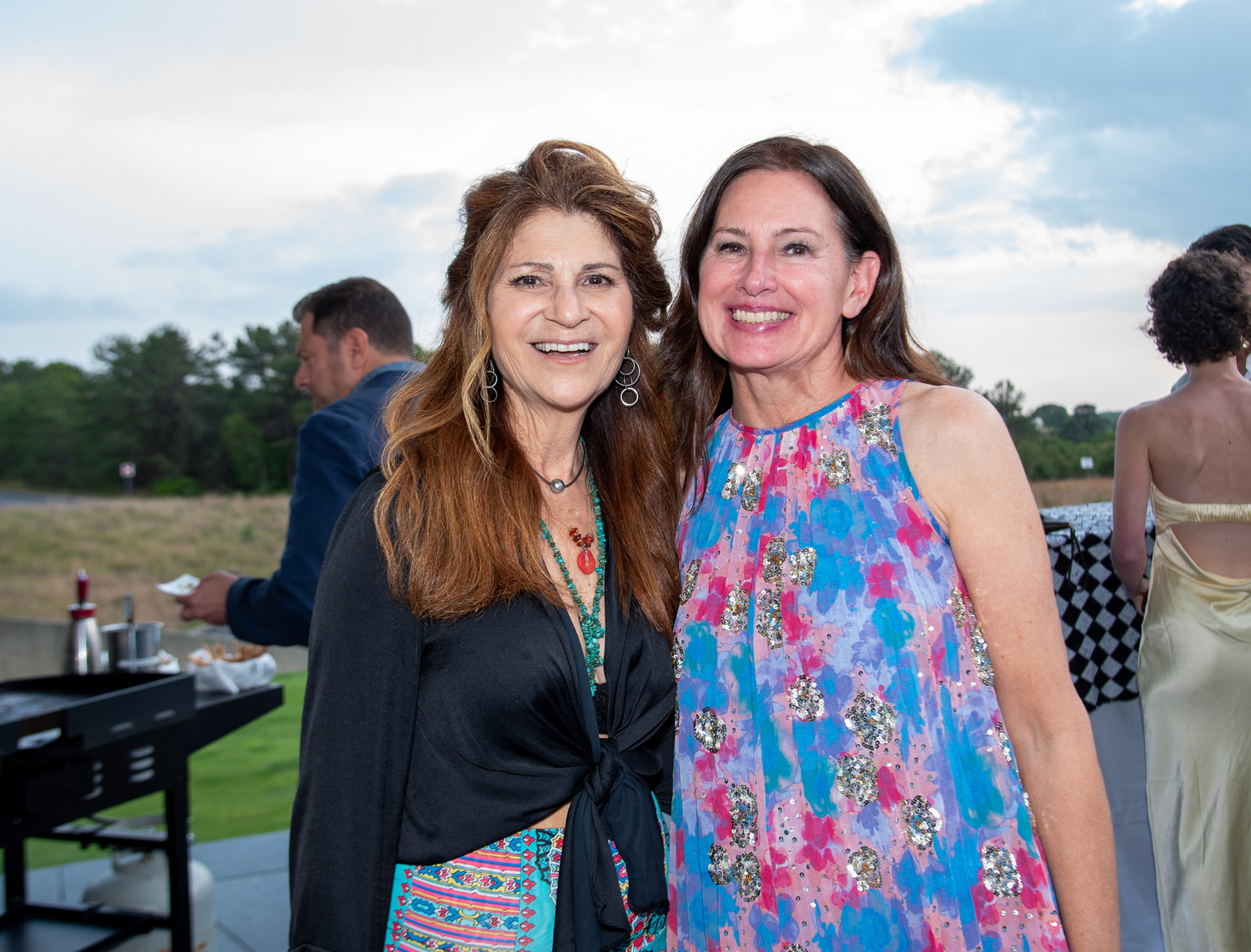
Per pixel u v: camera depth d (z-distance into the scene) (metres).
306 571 2.34
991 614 1.05
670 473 1.40
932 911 1.02
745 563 1.19
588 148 1.25
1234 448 1.96
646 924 1.20
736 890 1.12
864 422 1.16
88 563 21.61
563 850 1.11
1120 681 2.30
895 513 1.10
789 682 1.10
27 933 2.21
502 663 1.11
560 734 1.13
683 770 1.20
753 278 1.14
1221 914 1.98
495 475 1.17
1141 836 2.29
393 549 1.08
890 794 1.04
